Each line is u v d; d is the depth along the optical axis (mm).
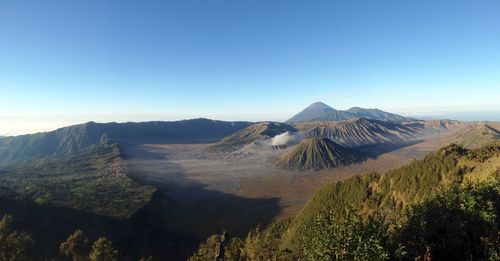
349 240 24578
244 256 62062
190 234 161125
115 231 143125
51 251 105438
